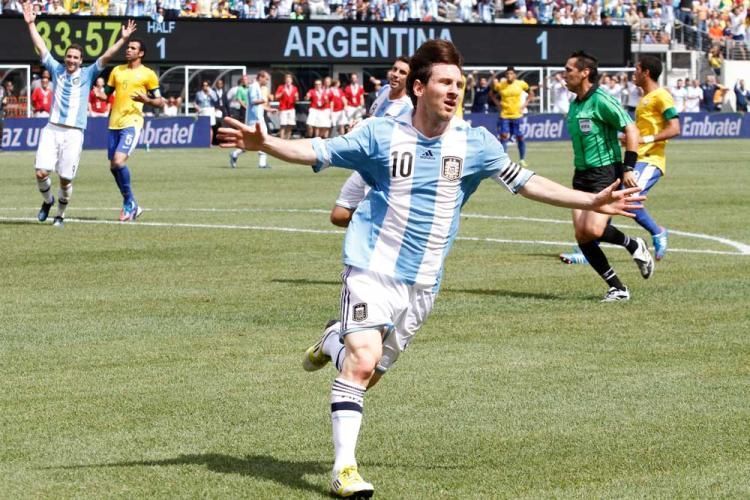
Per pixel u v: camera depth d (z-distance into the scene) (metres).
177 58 111.31
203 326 25.55
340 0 123.69
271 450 16.69
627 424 18.05
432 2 125.44
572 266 34.97
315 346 16.80
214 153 98.06
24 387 20.19
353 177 26.22
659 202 55.22
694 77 140.00
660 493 14.84
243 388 20.20
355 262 15.13
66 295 29.39
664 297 29.44
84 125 43.81
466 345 23.77
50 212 49.94
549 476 15.52
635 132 30.39
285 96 105.88
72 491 14.83
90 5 111.75
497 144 15.52
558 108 122.38
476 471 15.74
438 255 15.32
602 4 137.75
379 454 16.53
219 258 35.97
